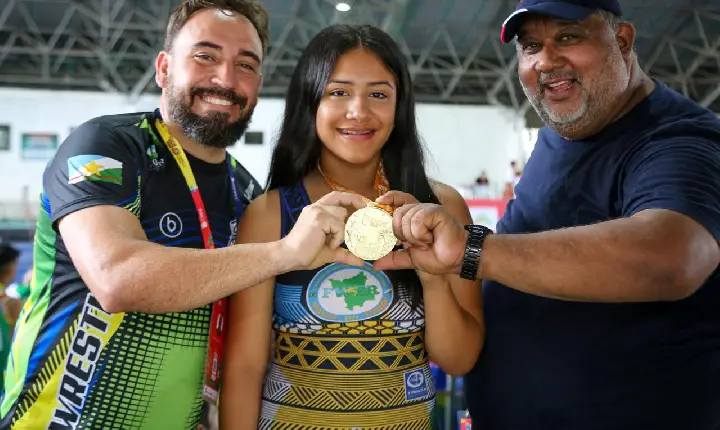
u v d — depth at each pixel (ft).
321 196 6.23
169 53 6.73
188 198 6.24
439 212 4.86
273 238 5.99
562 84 6.06
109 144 5.78
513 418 6.40
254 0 7.14
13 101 53.78
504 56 52.60
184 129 6.51
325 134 6.05
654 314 5.76
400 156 6.53
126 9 43.42
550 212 6.53
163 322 5.70
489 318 6.78
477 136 58.80
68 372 5.50
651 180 5.11
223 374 5.98
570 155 6.48
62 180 5.53
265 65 51.29
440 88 58.90
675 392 5.70
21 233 48.93
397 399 5.65
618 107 6.10
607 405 5.83
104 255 4.99
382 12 44.96
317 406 5.53
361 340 5.63
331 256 5.32
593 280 4.50
